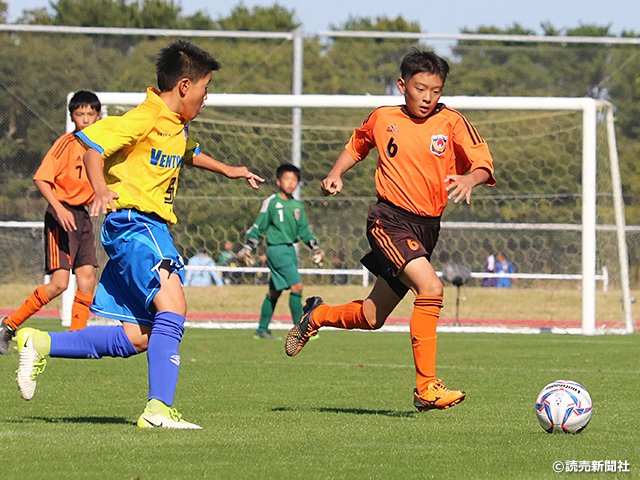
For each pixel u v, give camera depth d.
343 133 46.41
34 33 54.16
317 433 10.94
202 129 41.38
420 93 12.77
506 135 46.59
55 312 40.53
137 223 11.48
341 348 26.25
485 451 9.70
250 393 15.95
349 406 14.34
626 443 10.43
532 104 32.88
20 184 52.62
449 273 33.81
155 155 11.62
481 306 45.22
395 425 11.91
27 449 9.26
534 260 46.59
